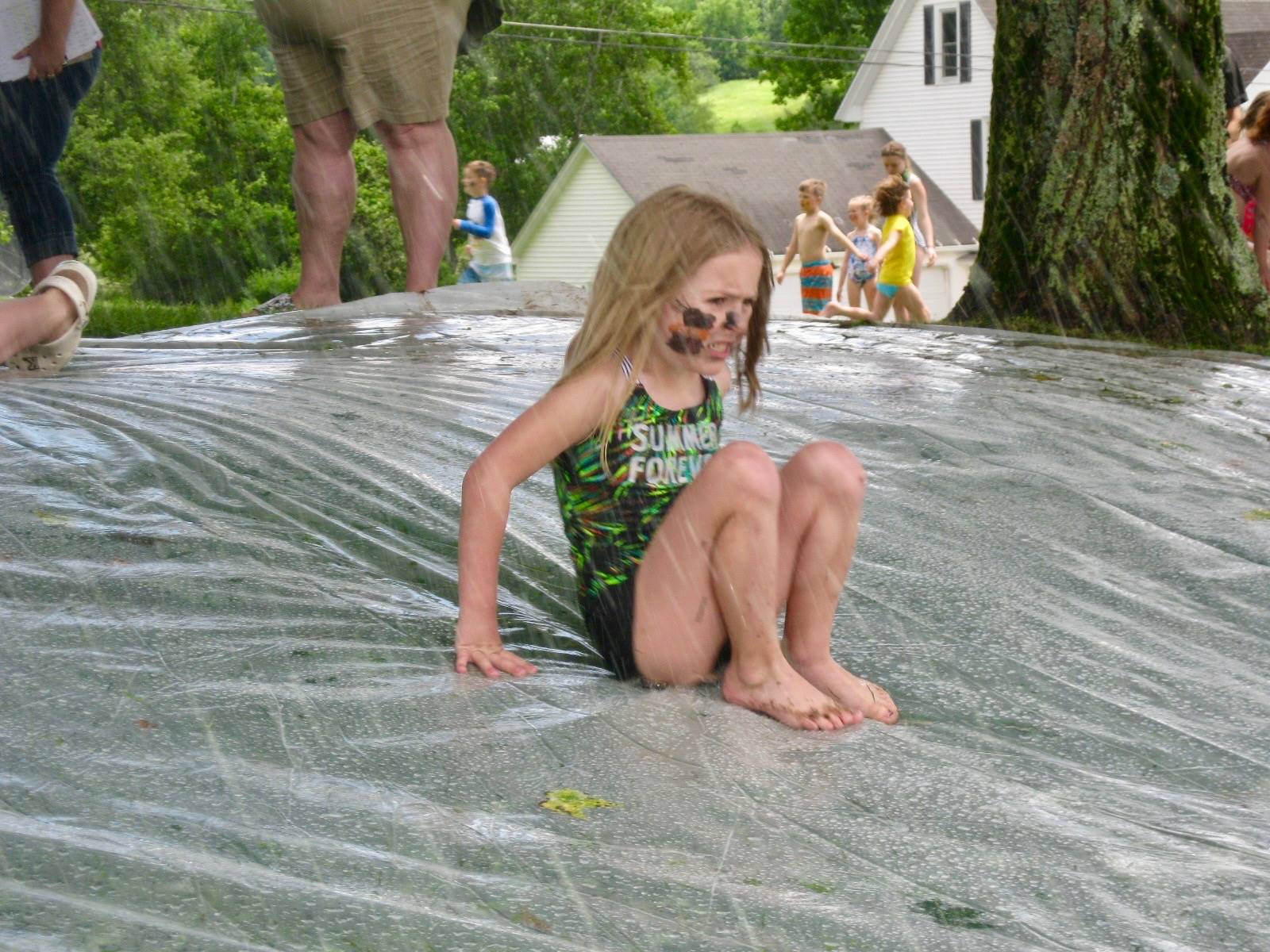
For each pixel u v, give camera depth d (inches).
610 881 91.0
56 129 307.9
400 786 103.3
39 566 141.8
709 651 126.3
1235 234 369.7
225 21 1507.1
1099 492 192.1
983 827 104.4
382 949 79.7
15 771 99.0
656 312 123.1
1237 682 140.9
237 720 112.0
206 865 87.1
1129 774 121.2
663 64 2047.2
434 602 146.9
